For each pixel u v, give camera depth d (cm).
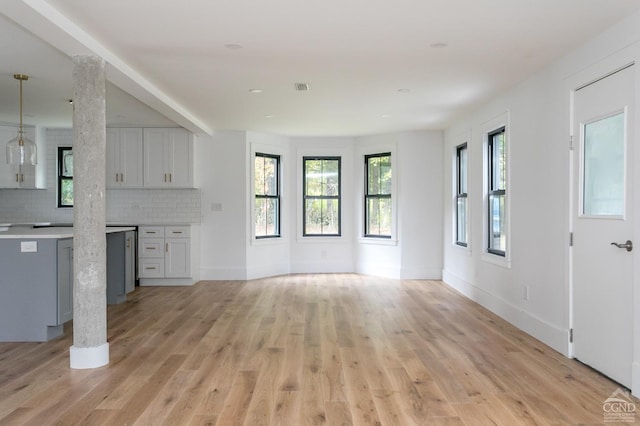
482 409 260
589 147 330
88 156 333
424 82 445
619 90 295
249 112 586
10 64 404
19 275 395
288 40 338
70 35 304
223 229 725
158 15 295
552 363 338
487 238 534
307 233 801
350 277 754
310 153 793
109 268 550
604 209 312
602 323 312
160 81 444
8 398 277
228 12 291
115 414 254
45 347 381
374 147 765
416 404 267
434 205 727
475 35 326
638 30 277
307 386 294
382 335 414
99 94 341
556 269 369
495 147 527
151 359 349
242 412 256
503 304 473
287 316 488
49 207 728
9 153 438
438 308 526
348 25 311
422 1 274
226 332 425
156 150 702
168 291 633
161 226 677
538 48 347
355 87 463
